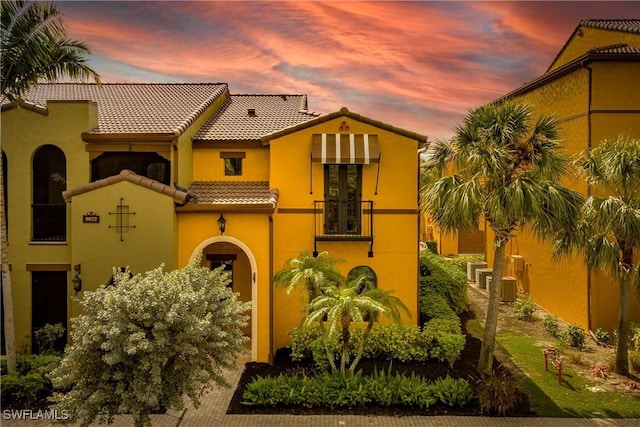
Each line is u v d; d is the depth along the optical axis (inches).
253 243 693.9
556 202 569.0
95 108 729.6
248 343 748.6
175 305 416.2
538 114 958.4
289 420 535.5
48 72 639.8
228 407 563.2
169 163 718.5
